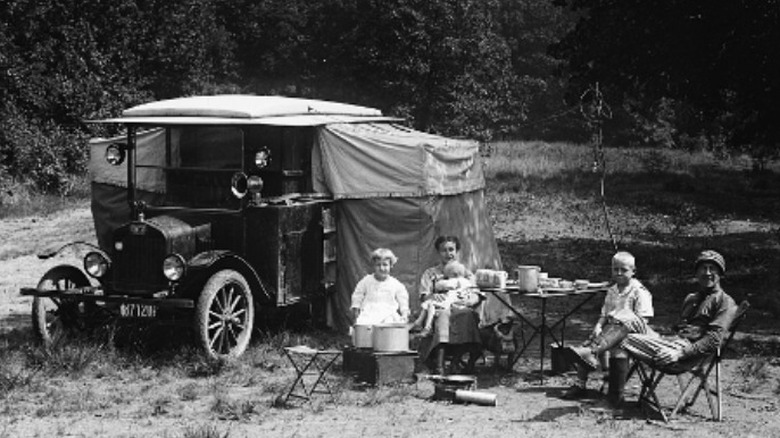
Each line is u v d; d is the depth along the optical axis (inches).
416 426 310.8
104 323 436.8
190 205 451.5
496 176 1512.1
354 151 466.9
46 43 1435.8
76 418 320.8
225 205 443.5
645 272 668.7
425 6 1648.6
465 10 1665.8
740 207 1194.6
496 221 991.6
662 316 518.3
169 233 405.7
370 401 343.0
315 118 467.5
